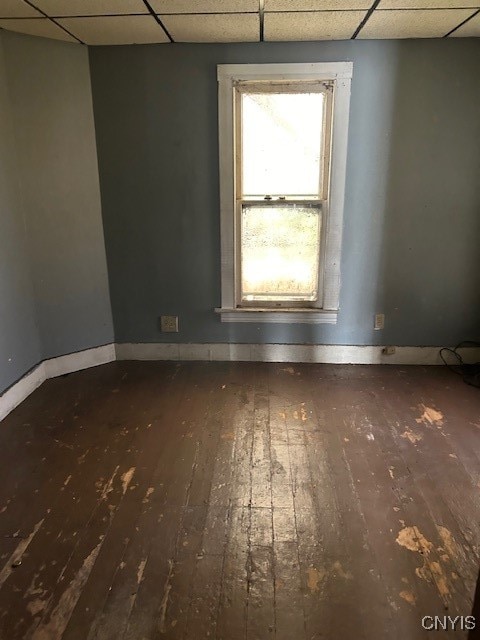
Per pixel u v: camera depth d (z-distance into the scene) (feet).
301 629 4.65
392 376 10.51
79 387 10.03
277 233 10.66
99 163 10.23
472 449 7.66
